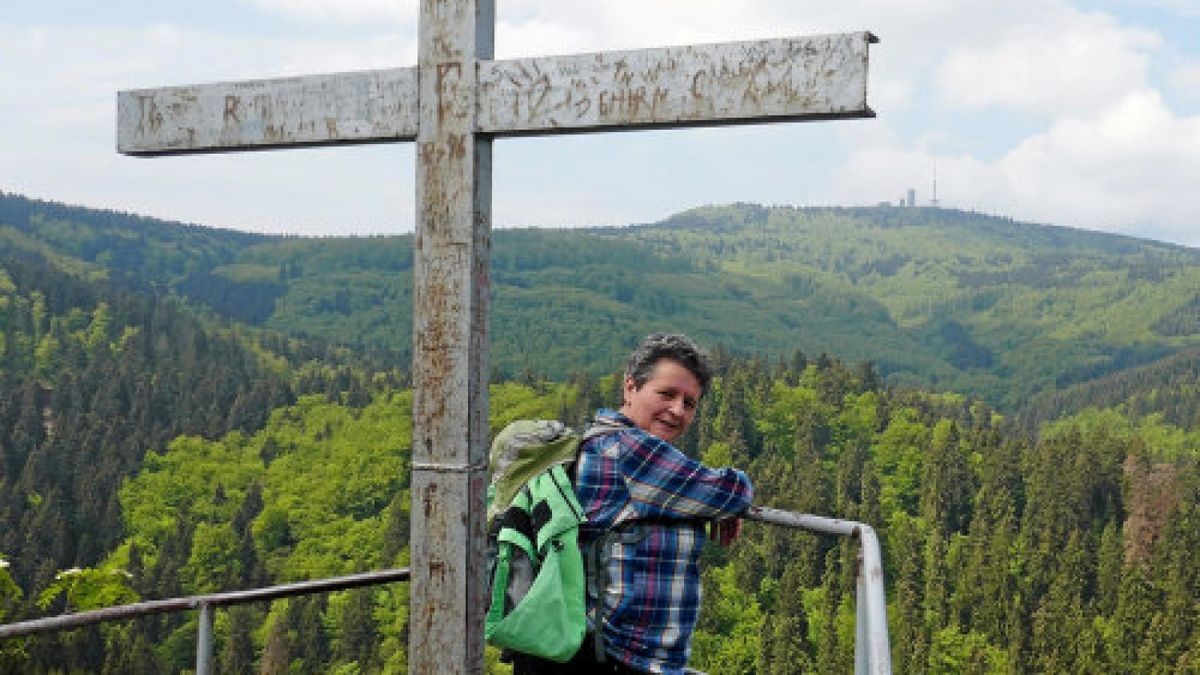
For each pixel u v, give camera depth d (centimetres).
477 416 283
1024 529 10906
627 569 271
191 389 16138
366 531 12350
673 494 272
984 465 11988
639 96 267
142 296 18562
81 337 17238
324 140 300
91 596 787
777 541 10556
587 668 277
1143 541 10556
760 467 12350
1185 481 10781
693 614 278
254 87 306
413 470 285
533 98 276
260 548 12506
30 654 771
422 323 285
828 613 9338
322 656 9994
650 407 289
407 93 288
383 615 10200
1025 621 9681
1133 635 9144
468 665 281
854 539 272
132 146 320
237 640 9819
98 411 15150
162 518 12750
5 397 14662
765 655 9400
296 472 13988
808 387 14300
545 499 273
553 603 265
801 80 253
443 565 282
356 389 16262
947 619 10375
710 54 260
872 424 13400
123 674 6912
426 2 285
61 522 11500
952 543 11225
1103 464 11300
